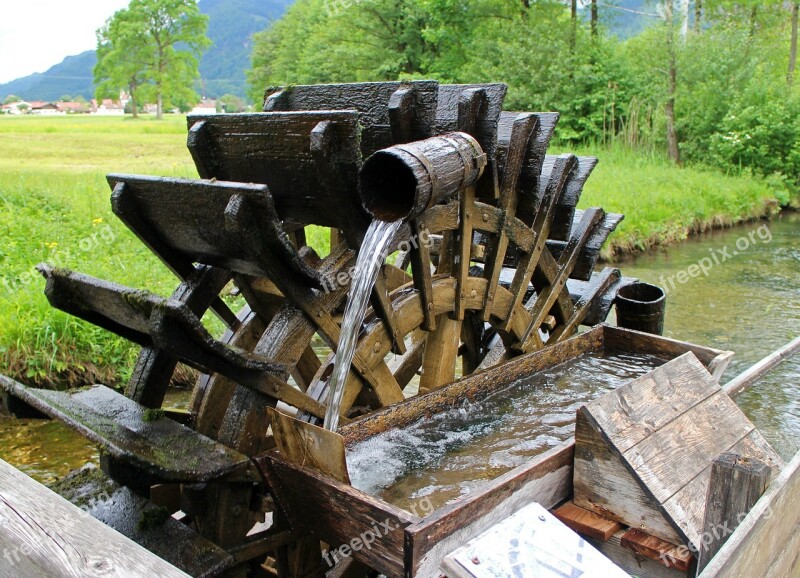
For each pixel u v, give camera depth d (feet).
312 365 16.88
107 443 10.38
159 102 138.41
